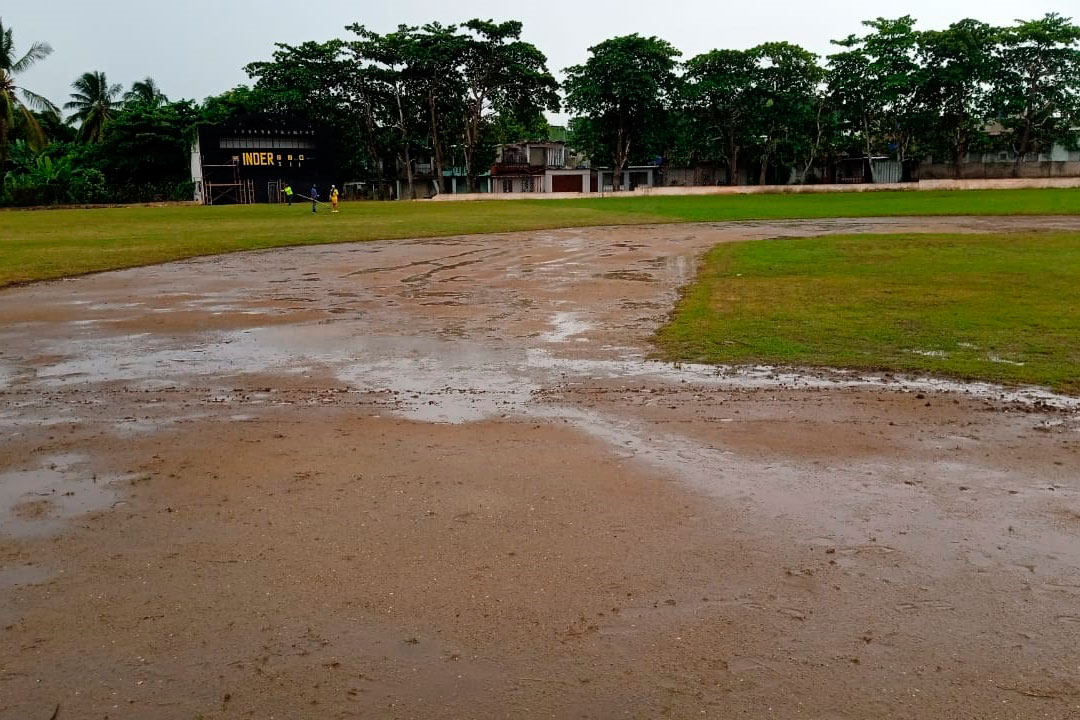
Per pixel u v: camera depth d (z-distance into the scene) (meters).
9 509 4.57
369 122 72.56
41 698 2.94
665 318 10.75
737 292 12.77
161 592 3.64
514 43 68.50
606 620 3.38
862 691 2.92
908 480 4.94
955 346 8.65
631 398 6.88
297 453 5.48
